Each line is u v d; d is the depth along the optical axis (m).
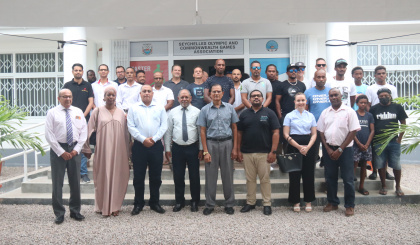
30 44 11.28
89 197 6.34
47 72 11.34
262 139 5.70
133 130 5.57
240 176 6.89
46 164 10.48
